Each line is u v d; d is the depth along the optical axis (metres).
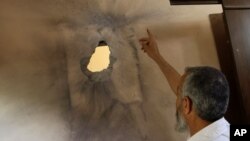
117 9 1.27
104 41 1.22
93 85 1.17
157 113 1.23
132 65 1.24
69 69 1.16
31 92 1.10
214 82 0.81
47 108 1.10
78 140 1.11
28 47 1.13
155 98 1.24
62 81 1.14
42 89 1.11
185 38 1.34
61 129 1.10
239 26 1.28
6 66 1.09
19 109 1.07
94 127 1.14
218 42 1.38
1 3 1.13
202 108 0.81
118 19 1.26
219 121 0.82
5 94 1.07
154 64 1.26
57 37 1.17
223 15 1.30
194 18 1.37
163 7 1.33
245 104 1.23
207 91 0.80
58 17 1.19
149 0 1.32
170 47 1.31
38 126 1.08
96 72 1.19
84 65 1.18
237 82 1.24
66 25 1.19
